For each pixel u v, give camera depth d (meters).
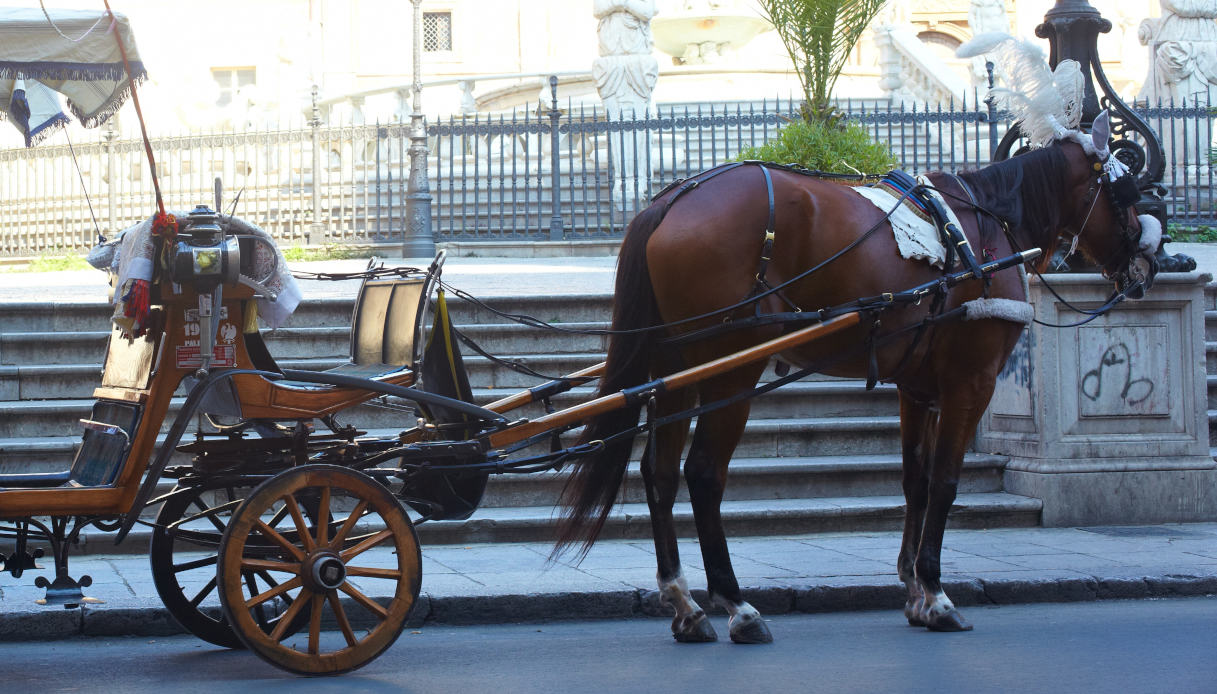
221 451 6.25
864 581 7.47
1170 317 9.84
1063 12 10.37
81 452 6.39
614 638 6.64
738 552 8.47
